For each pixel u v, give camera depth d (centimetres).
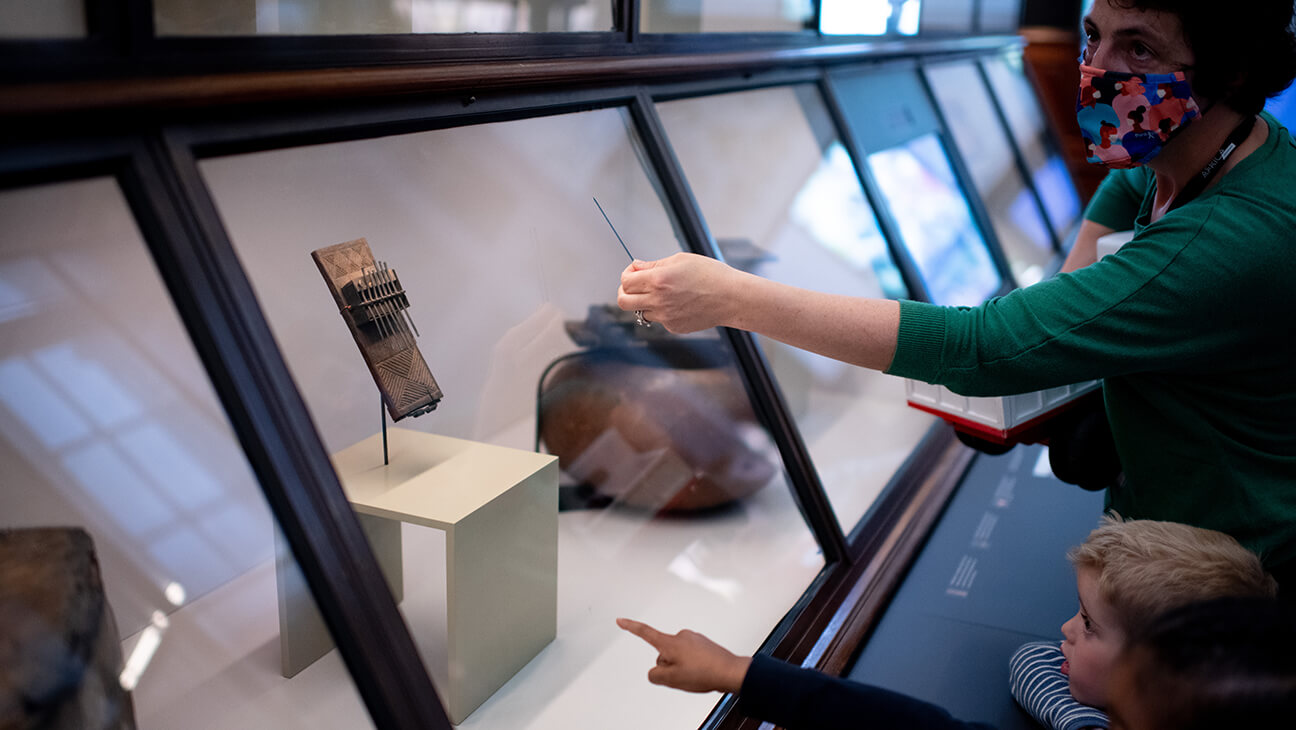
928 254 335
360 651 118
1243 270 131
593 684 163
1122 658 92
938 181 362
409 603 138
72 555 107
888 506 254
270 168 134
